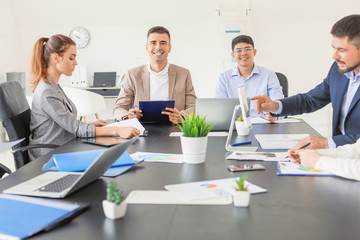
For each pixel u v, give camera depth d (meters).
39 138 2.18
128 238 0.83
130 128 2.09
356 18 1.78
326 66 5.75
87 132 2.10
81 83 5.66
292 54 5.75
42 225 0.87
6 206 0.99
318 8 5.48
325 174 1.29
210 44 5.78
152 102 2.55
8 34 5.62
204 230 0.86
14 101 2.15
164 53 3.00
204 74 5.88
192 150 1.46
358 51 1.78
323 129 5.82
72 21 5.80
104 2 5.54
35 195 1.10
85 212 0.98
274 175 1.29
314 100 2.40
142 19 5.74
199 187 1.16
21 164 2.09
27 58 5.96
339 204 1.01
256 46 5.75
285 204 1.01
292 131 2.25
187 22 5.75
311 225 0.88
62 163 1.40
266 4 5.50
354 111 2.00
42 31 5.89
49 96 2.13
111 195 0.94
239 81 3.33
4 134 5.45
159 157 1.58
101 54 5.91
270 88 3.29
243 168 1.36
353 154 1.39
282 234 0.83
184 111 2.86
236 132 2.27
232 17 5.52
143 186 1.19
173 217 0.94
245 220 0.91
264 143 1.87
